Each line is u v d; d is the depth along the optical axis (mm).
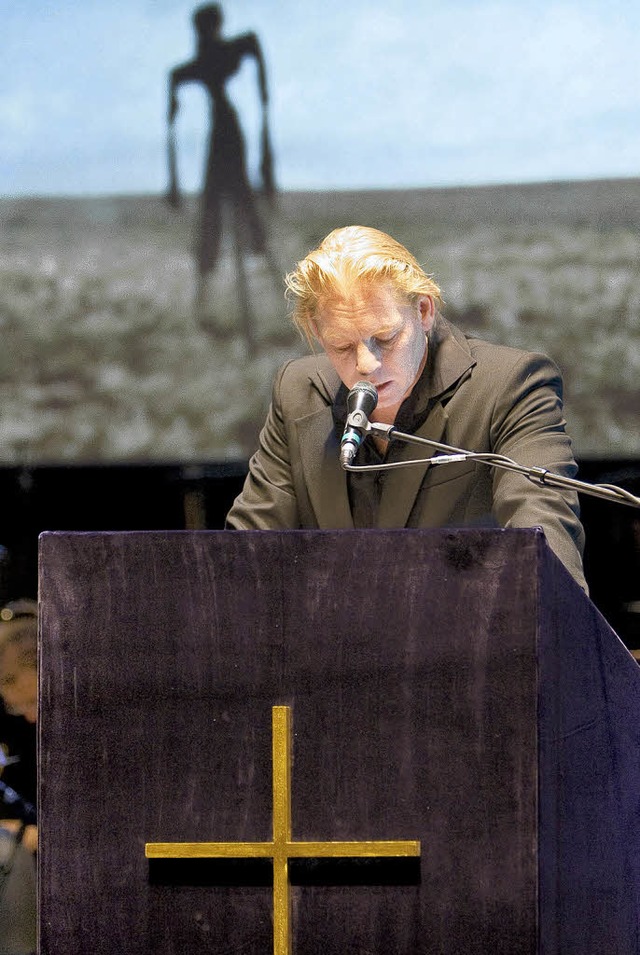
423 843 3205
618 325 11828
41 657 3314
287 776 3230
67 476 12305
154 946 3240
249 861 3240
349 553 3264
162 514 12336
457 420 4945
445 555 3240
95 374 12305
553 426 4883
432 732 3221
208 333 12219
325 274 4457
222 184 12094
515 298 11891
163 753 3273
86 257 12305
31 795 7848
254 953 3225
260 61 11906
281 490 5168
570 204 11828
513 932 3160
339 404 5047
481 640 3225
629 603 11531
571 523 4395
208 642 3281
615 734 3732
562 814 3330
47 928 3266
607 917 3625
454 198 11883
